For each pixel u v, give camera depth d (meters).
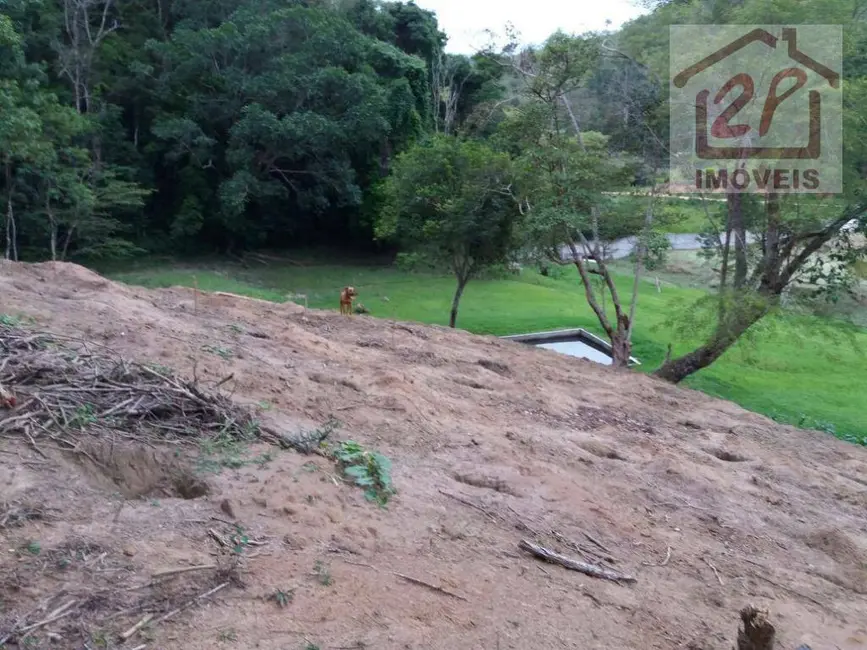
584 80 17.39
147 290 10.32
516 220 19.30
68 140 26.56
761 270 16.02
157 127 30.09
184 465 4.51
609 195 17.36
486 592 3.95
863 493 8.03
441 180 20.80
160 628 3.07
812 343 22.70
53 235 25.58
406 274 33.97
